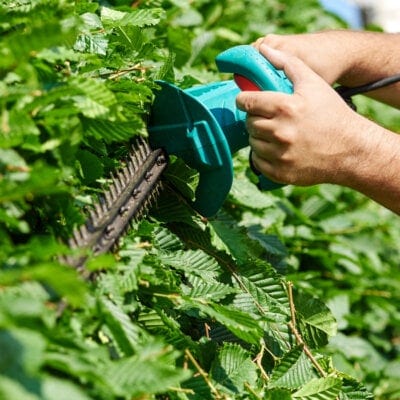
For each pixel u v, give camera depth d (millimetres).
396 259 4008
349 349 2896
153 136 1656
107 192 1417
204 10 3357
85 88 1294
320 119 1612
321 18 4477
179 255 1659
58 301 1091
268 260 2369
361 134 1672
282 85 1646
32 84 1180
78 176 1437
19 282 1003
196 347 1455
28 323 949
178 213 1746
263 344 1688
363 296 3363
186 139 1623
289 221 3098
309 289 2707
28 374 862
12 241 1292
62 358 973
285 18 4188
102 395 1027
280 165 1640
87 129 1377
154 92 1638
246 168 2607
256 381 1568
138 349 1178
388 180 1722
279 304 1774
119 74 1650
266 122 1596
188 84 1998
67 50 1404
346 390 1694
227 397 1407
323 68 1994
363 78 2105
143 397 1126
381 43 2102
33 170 1037
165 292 1450
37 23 1362
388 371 3020
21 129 1158
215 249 1810
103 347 1117
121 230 1361
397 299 3357
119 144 1645
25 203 1246
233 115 1702
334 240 3137
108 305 1252
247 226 2379
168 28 2531
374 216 3783
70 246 1245
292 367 1629
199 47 2846
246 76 1675
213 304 1467
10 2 1562
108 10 1971
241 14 3551
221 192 1684
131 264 1339
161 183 1681
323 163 1654
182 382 1395
